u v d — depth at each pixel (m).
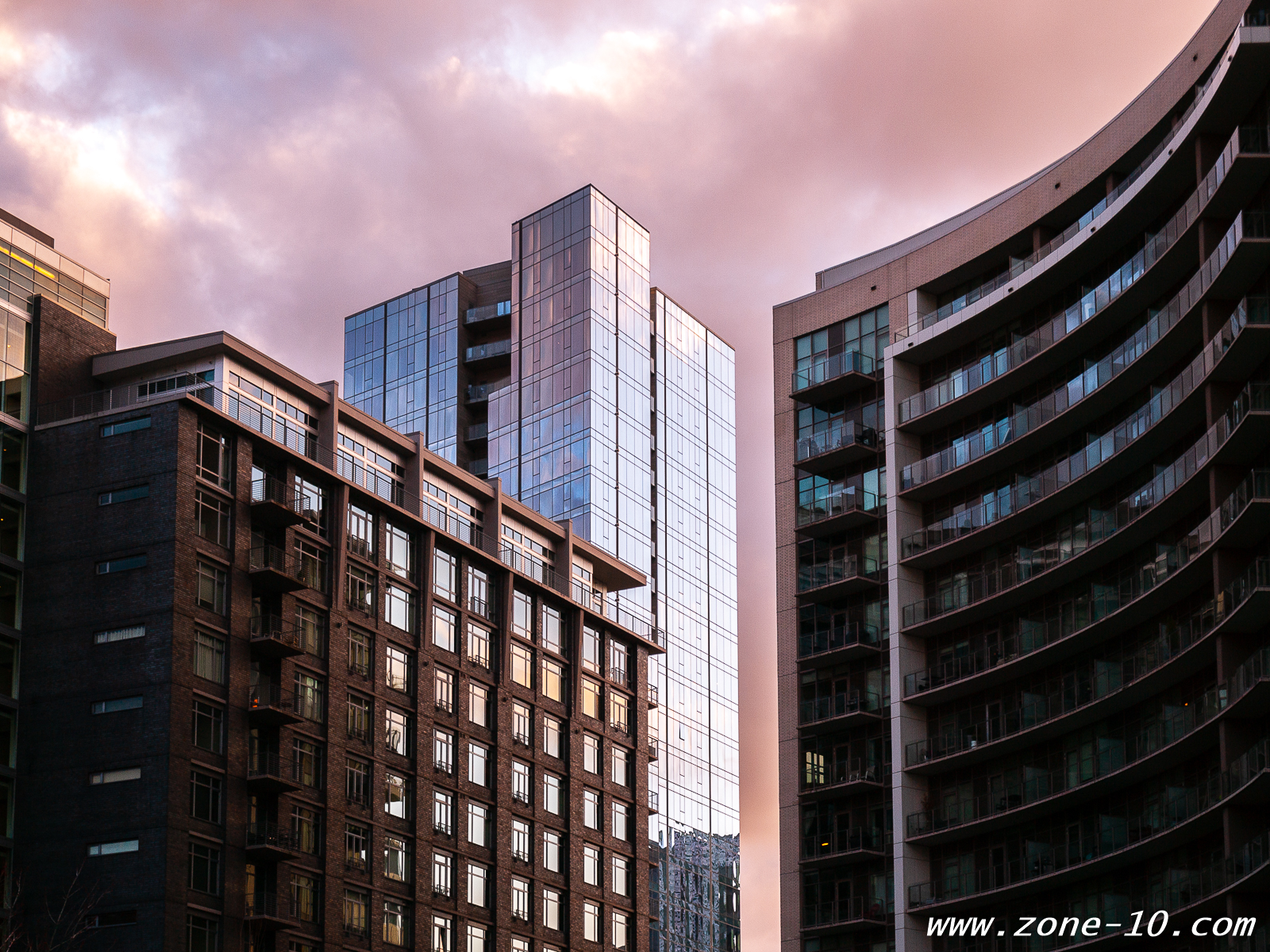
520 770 107.00
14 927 82.12
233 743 87.31
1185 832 74.19
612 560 120.44
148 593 86.50
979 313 90.94
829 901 91.62
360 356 154.50
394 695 98.19
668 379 148.88
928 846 89.25
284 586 90.75
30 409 91.50
